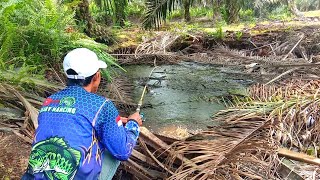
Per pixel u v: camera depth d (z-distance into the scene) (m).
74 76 1.94
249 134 3.04
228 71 5.75
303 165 2.78
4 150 2.78
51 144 1.83
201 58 6.60
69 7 6.12
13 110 3.34
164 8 5.86
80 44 5.07
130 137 2.17
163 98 4.49
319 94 3.75
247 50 7.39
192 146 2.84
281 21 10.13
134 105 4.15
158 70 5.98
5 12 4.14
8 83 3.61
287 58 6.26
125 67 6.22
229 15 7.62
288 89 4.21
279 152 2.90
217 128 3.38
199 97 4.51
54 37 4.76
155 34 7.98
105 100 1.95
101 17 9.49
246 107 3.81
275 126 3.15
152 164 2.83
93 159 1.90
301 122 3.38
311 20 10.31
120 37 7.82
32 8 5.04
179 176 2.52
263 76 5.26
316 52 6.76
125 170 2.83
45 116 1.91
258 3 9.70
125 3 8.68
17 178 2.53
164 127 3.58
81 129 1.86
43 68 4.50
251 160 2.58
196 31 8.32
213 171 2.46
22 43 4.54
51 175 1.80
